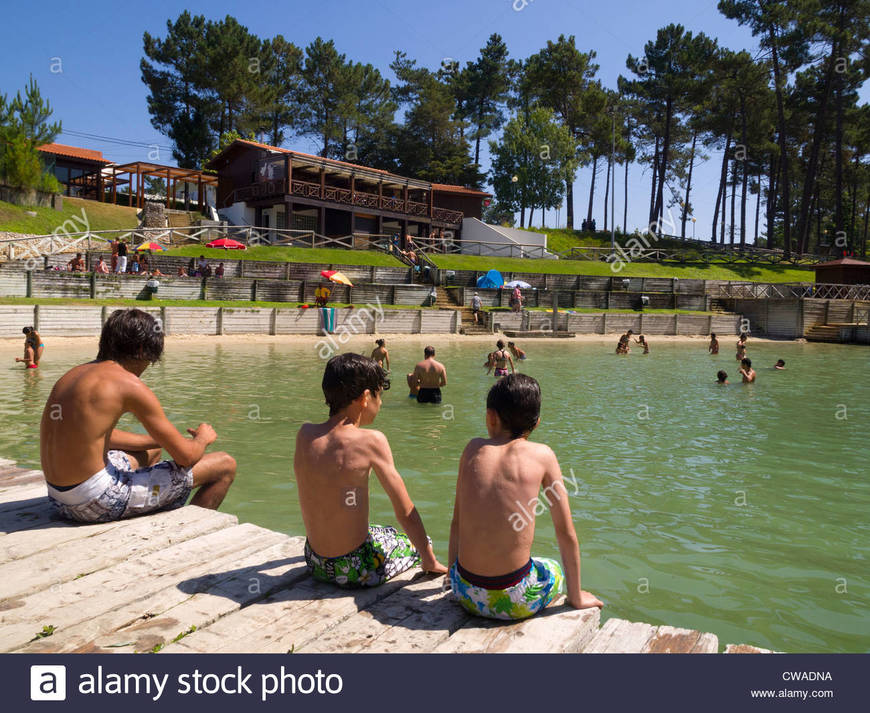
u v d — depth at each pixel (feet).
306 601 9.87
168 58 166.91
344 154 201.36
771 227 226.58
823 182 232.94
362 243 148.05
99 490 12.12
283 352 70.49
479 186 220.64
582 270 152.87
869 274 138.51
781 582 15.12
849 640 12.33
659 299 134.10
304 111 189.57
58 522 12.61
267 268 107.14
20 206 106.73
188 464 12.84
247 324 86.02
